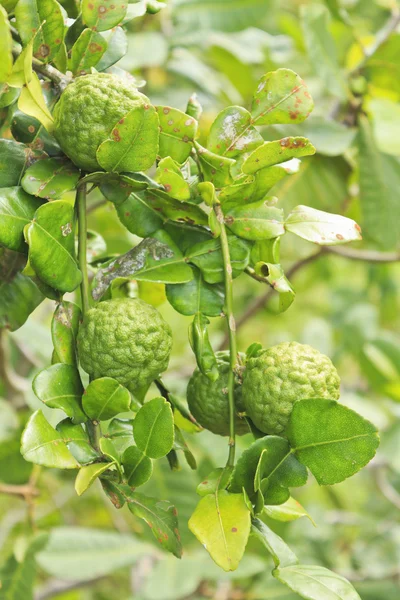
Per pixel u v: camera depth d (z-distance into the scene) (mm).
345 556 1903
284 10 1795
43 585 1818
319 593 817
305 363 854
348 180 1286
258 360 862
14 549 1208
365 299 2021
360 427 832
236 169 889
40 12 875
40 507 1755
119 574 1910
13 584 1208
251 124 889
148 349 860
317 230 876
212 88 1520
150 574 1406
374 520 1964
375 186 1249
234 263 898
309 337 1825
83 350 862
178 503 1360
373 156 1249
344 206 1275
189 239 917
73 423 854
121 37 925
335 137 1215
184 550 1461
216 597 1574
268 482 851
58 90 895
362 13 1626
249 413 864
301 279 2117
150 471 846
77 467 829
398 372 1595
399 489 2104
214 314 896
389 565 1772
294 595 1535
